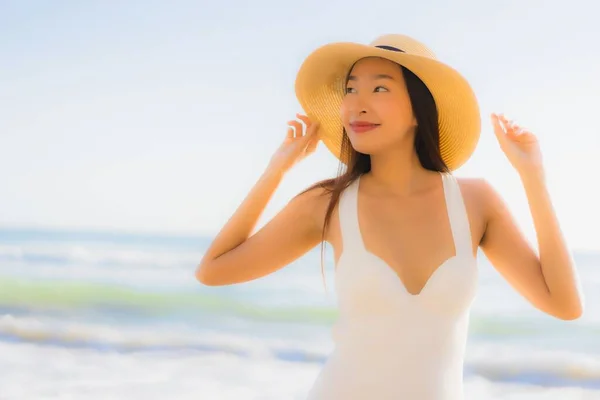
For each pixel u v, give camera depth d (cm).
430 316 224
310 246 258
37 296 1691
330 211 243
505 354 1180
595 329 1266
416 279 228
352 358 227
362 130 237
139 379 1039
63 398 915
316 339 1317
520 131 240
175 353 1209
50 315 1514
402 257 230
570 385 1078
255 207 255
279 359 1192
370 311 226
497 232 241
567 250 230
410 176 243
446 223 235
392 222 236
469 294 228
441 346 223
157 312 1534
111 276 1867
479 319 1328
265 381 1058
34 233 2911
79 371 1075
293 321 1450
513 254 239
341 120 260
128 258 2178
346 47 241
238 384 1037
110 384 1002
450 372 224
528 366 1135
